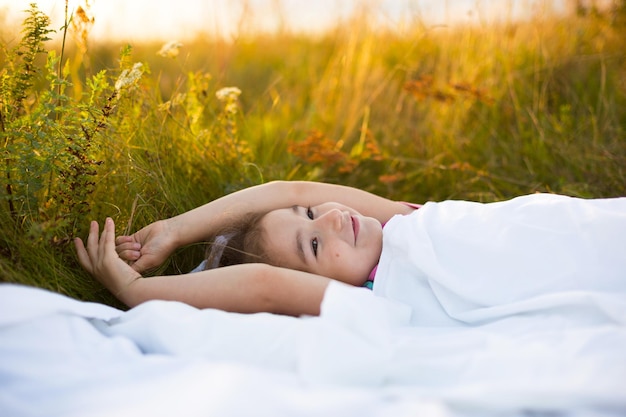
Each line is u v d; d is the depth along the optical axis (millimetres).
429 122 3244
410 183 2945
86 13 1974
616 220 1538
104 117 1812
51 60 1730
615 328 1244
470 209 1741
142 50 3162
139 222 1957
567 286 1492
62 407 1046
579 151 2814
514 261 1550
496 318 1497
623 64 3312
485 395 1051
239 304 1569
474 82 3346
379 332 1316
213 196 2279
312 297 1562
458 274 1587
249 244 1812
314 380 1213
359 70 3539
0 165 1669
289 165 2852
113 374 1168
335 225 1733
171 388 1052
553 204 1649
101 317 1468
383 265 1700
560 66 3354
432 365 1231
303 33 4617
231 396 1002
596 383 1069
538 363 1177
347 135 3264
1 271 1512
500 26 3518
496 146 3082
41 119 1695
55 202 1775
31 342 1264
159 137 2166
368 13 3875
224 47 3404
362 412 1014
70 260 1770
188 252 2012
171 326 1368
